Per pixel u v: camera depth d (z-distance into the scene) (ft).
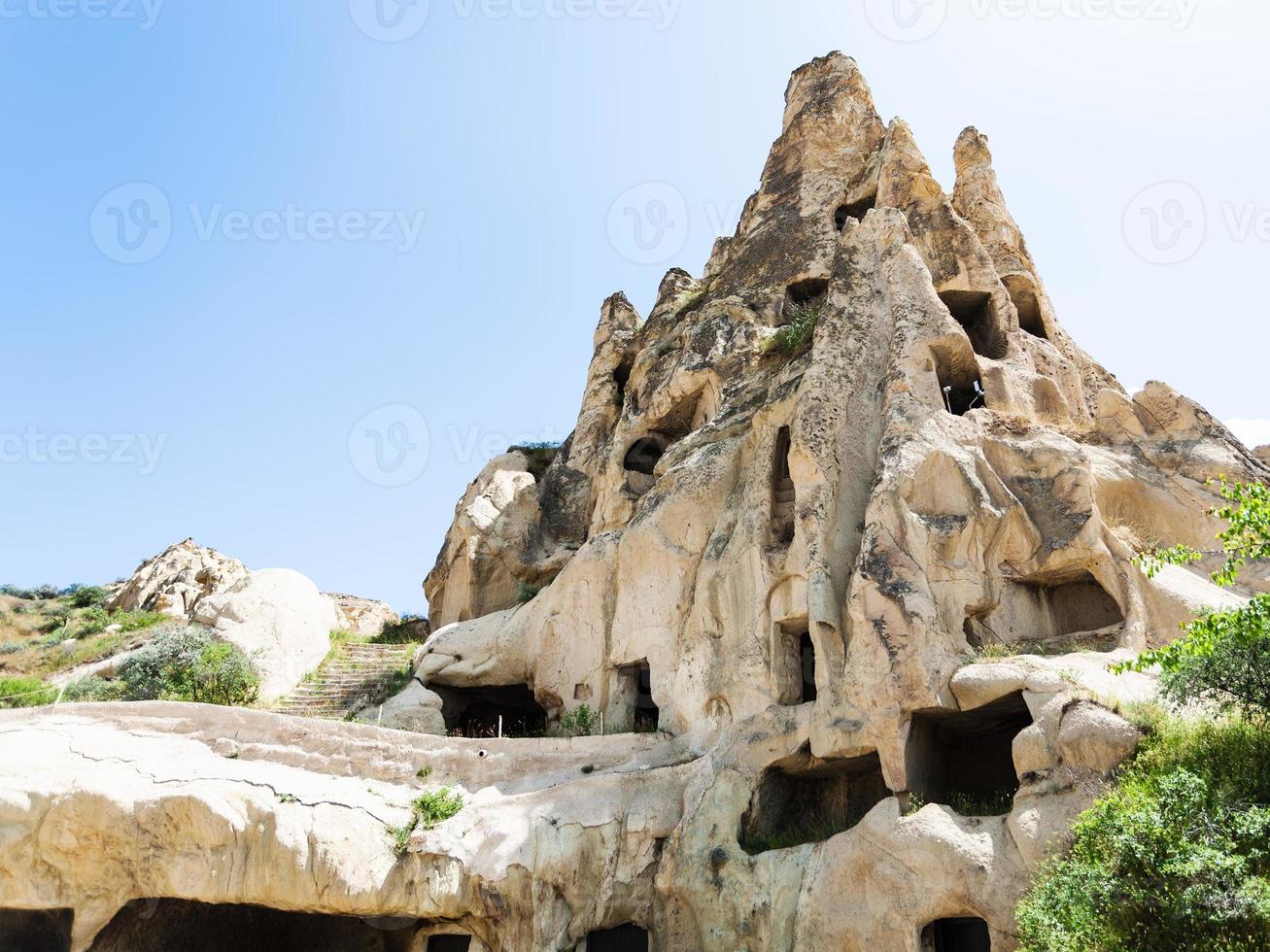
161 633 87.10
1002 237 90.74
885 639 53.16
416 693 79.66
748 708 60.59
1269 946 31.24
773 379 77.77
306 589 94.53
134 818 52.90
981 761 56.18
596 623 75.66
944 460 58.90
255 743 60.23
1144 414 69.15
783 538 66.44
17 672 91.61
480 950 55.93
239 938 64.08
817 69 112.68
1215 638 38.75
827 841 49.21
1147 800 37.65
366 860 54.03
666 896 54.13
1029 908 37.11
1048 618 59.00
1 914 55.88
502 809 57.72
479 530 101.09
